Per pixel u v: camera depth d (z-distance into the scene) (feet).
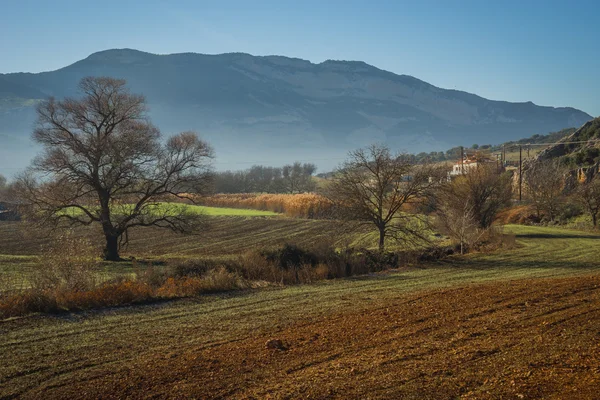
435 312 49.85
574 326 41.11
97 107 130.62
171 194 149.48
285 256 91.61
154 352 38.47
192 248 164.76
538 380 28.60
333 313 52.31
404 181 122.52
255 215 269.23
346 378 30.63
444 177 125.49
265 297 64.23
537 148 549.95
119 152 131.03
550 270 94.89
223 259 88.84
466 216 132.46
